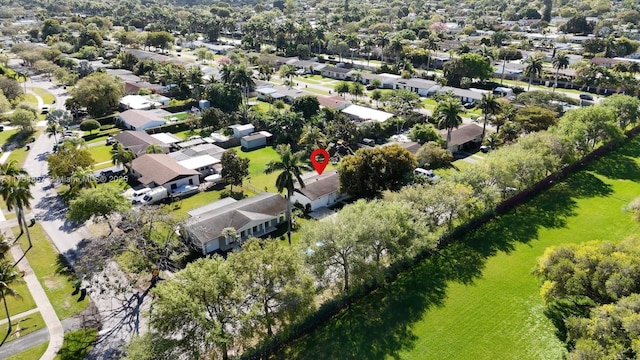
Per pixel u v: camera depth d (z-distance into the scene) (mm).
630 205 72000
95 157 108688
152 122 126438
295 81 187250
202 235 69125
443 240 69938
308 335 52625
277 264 48250
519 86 168000
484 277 62875
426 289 60500
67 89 171750
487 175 76000
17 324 54500
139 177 96188
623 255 48375
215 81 150375
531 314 55594
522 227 75812
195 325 44406
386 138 118875
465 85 166000
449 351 50062
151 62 188250
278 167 69875
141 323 54688
